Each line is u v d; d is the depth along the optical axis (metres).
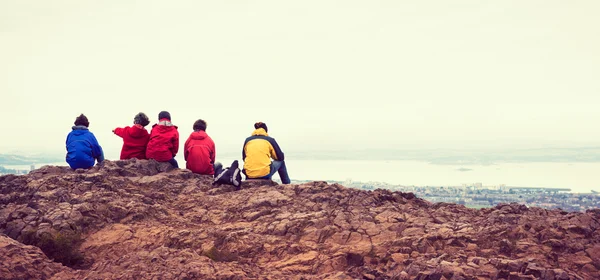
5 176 13.30
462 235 8.98
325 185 12.74
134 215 11.07
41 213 10.77
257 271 8.43
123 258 8.65
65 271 8.46
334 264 8.60
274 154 14.20
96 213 10.87
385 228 9.80
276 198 11.94
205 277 7.89
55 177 12.59
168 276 7.88
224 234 9.80
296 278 8.08
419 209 10.90
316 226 10.06
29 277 8.09
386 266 8.26
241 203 11.96
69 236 9.98
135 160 14.52
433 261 7.99
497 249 8.54
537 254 8.27
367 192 11.99
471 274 7.48
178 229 10.59
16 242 9.03
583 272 7.84
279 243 9.57
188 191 13.12
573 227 8.88
